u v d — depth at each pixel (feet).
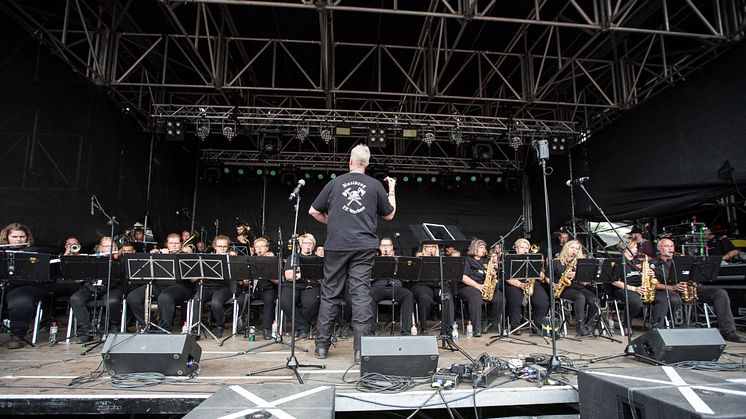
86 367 10.62
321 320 11.41
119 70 28.84
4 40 16.79
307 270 14.55
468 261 17.88
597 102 32.37
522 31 24.72
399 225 40.40
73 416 9.80
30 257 13.25
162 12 23.31
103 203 23.62
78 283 17.42
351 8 18.29
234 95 29.43
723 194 20.62
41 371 10.13
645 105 25.12
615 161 27.89
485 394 8.43
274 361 11.28
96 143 22.99
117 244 19.12
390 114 31.99
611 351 13.16
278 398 6.84
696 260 16.15
